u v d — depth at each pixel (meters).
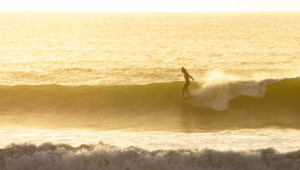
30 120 52.88
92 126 50.81
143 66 127.31
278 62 137.38
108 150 31.92
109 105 57.84
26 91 60.03
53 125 50.88
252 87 57.97
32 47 197.12
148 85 61.50
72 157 30.78
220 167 30.55
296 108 55.25
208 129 48.84
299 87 57.84
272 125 50.59
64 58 150.88
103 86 61.69
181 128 49.44
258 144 37.94
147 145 37.28
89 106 57.69
